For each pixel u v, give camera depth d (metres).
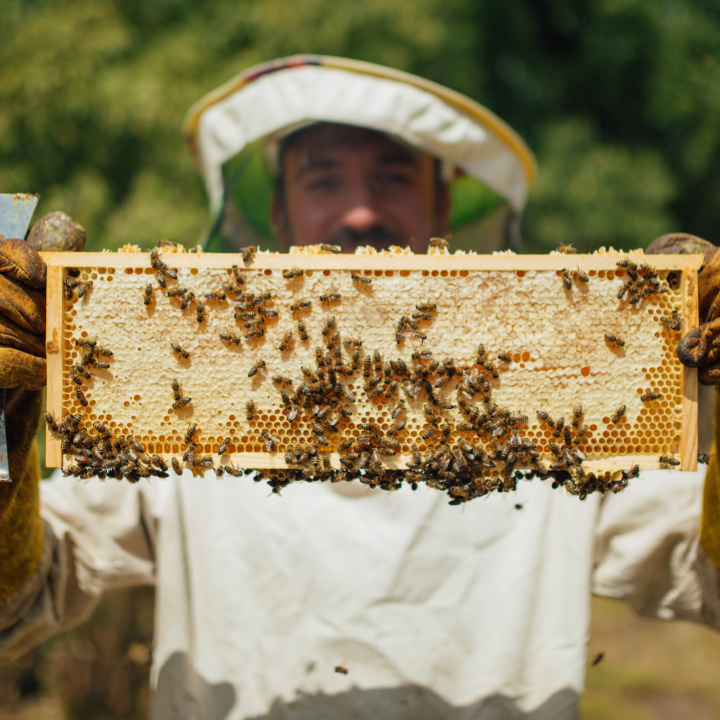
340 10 2.87
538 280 0.89
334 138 1.20
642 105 4.08
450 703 0.98
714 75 3.81
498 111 3.75
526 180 1.36
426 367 0.88
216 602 1.02
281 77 1.20
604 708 2.22
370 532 1.01
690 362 0.85
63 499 1.05
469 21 3.44
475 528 1.02
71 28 2.64
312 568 1.00
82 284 0.87
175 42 2.76
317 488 1.03
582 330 0.88
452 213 1.33
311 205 1.23
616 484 0.87
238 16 2.83
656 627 2.77
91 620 2.37
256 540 1.02
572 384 0.88
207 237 1.33
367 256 0.88
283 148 1.24
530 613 1.01
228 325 0.88
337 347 0.88
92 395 0.87
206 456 0.87
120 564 1.05
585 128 3.67
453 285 0.89
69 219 0.89
